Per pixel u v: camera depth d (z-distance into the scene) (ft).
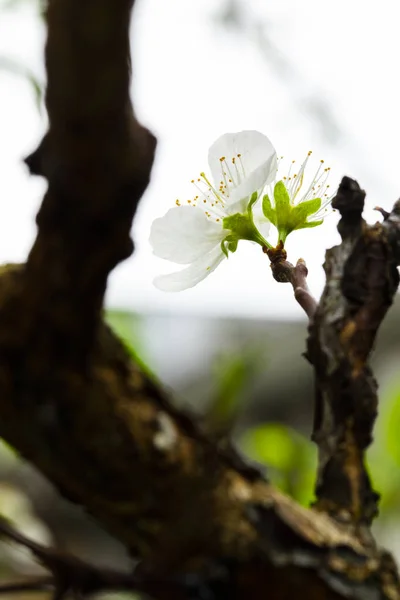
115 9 0.93
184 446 1.04
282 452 1.49
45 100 0.95
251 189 1.14
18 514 1.61
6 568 1.46
